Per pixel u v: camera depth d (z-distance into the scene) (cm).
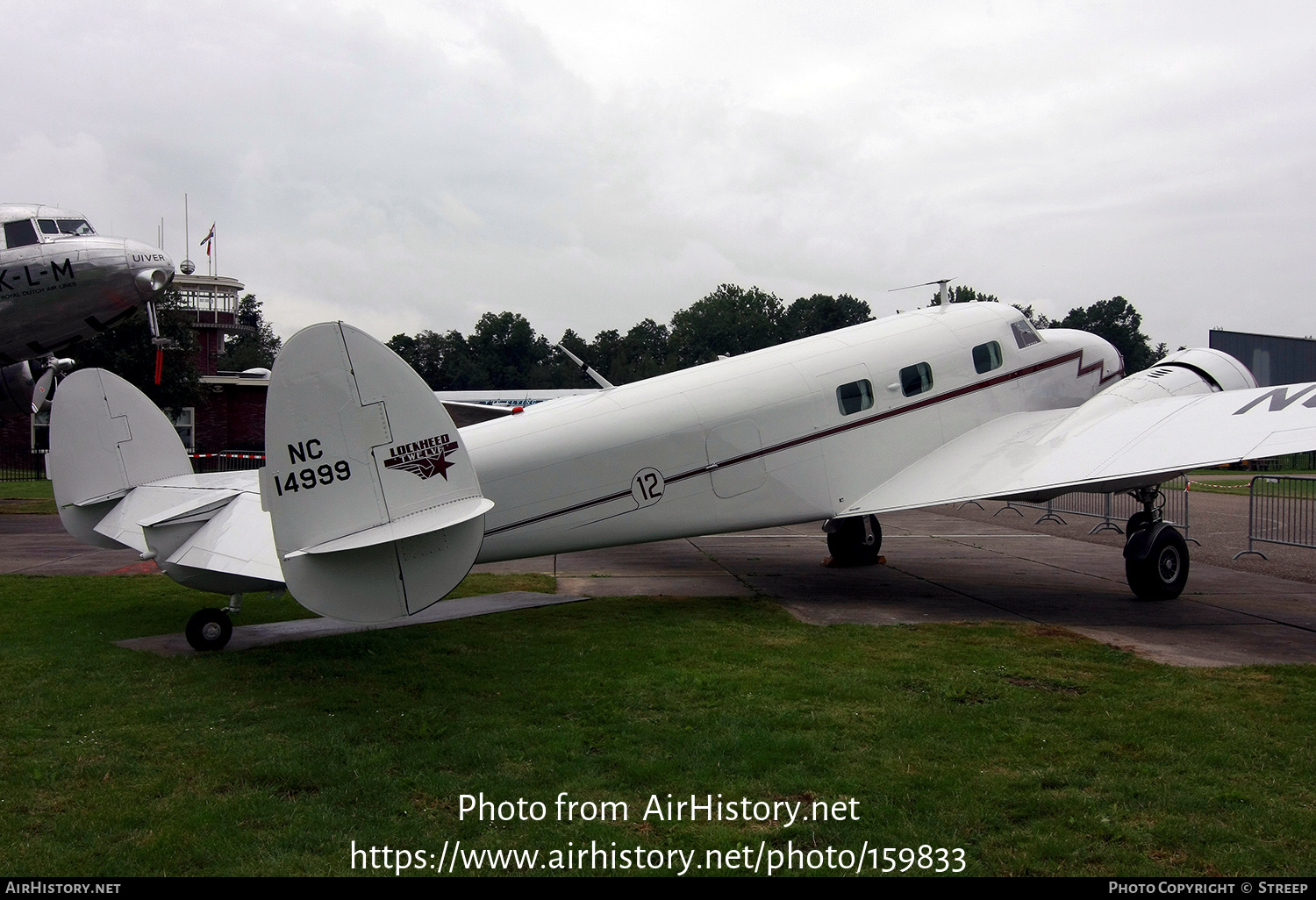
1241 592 1021
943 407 1040
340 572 586
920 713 558
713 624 834
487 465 805
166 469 941
